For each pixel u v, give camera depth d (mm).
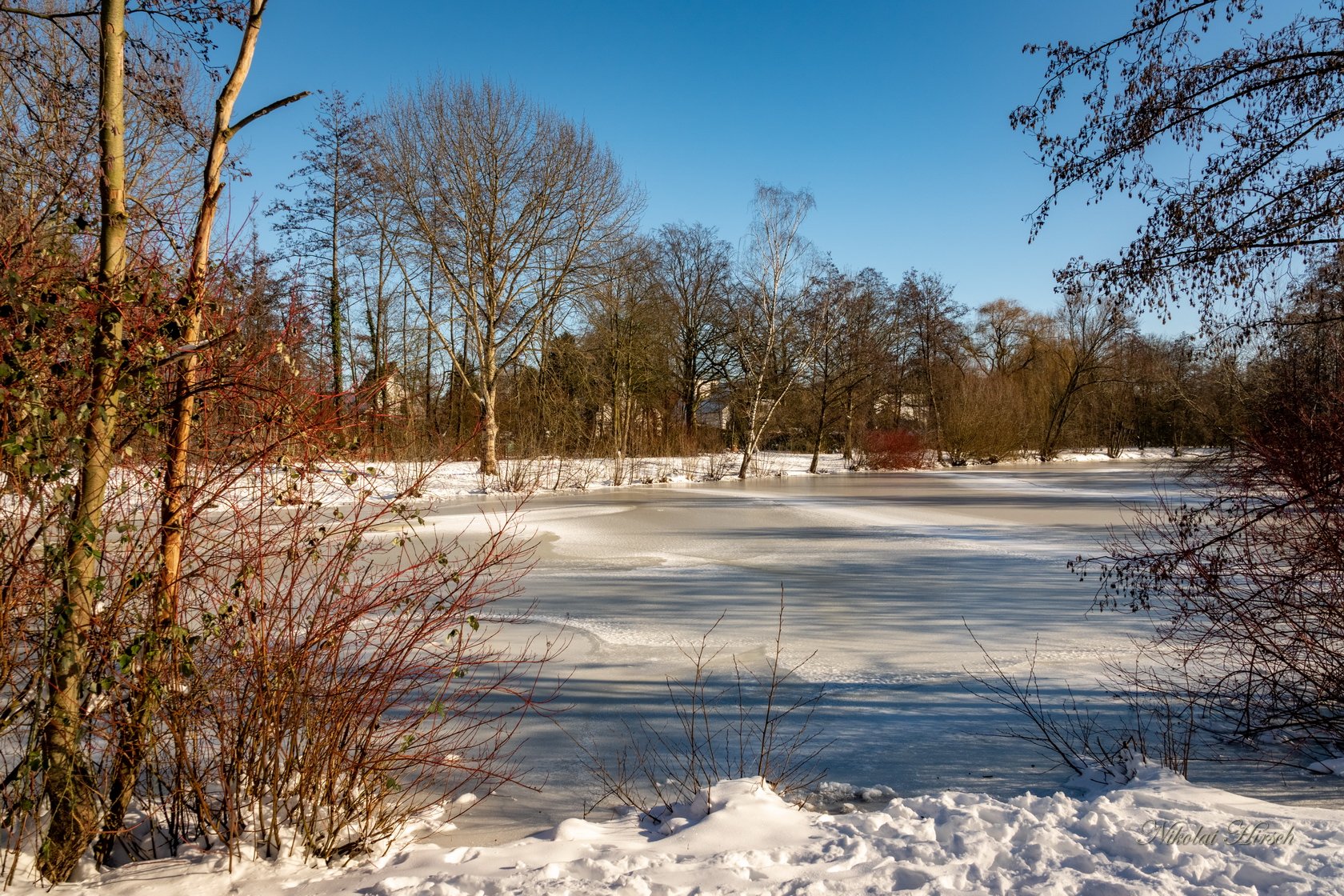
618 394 38688
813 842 3832
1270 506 5988
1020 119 8820
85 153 4320
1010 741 5828
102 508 3652
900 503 25156
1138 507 23328
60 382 3455
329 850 3828
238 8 4969
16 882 3385
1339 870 3201
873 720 6328
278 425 3793
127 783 3666
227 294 3818
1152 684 6984
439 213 29406
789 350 42531
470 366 35094
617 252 31844
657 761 5500
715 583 12227
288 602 3934
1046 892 3139
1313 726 5684
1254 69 8031
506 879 3406
